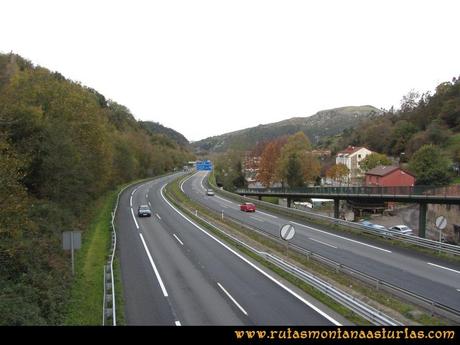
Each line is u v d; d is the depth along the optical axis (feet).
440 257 81.66
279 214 156.04
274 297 58.54
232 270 74.33
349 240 101.65
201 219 138.21
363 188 172.24
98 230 112.47
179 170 526.16
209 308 54.19
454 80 421.18
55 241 77.71
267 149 295.89
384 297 57.77
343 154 380.99
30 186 97.76
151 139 495.41
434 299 57.11
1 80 137.28
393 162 330.34
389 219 225.15
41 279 57.93
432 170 243.19
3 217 53.16
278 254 85.71
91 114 127.54
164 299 58.18
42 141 95.91
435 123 333.42
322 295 58.08
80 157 111.55
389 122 430.61
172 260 82.53
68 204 110.42
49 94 115.85
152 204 189.47
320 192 197.36
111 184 216.54
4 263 58.59
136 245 97.91
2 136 65.36
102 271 73.82
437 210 201.26
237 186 369.71
